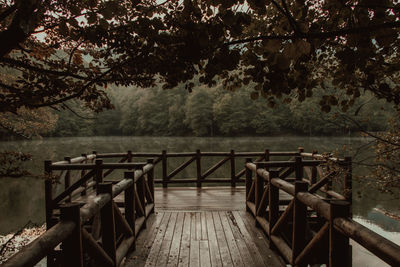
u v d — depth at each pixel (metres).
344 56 1.49
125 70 2.29
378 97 1.85
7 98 2.21
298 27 1.32
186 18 1.60
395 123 2.88
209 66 1.73
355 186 8.36
